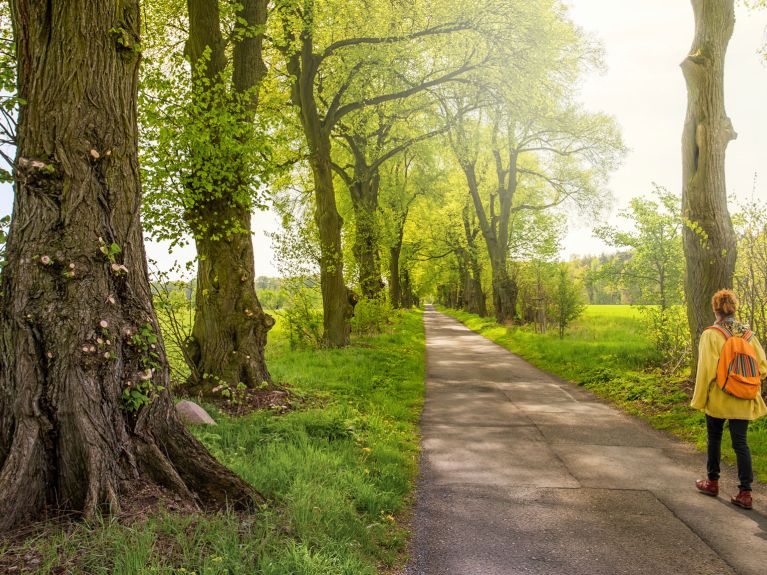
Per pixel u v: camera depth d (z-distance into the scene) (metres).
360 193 25.41
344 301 18.66
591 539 4.11
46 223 3.70
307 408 8.37
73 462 3.51
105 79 3.95
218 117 8.62
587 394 10.75
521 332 24.06
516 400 10.13
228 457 5.22
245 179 9.02
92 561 2.91
